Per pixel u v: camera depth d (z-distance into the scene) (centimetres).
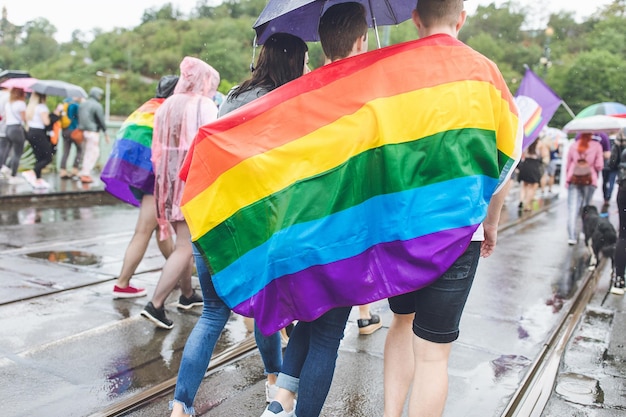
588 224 791
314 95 259
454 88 241
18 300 522
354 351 438
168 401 352
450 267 243
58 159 1470
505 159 248
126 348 426
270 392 348
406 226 240
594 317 554
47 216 980
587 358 448
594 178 909
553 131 1895
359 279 246
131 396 353
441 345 254
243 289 263
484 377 402
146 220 521
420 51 250
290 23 327
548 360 438
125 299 538
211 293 301
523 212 1275
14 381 366
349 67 259
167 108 436
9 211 1002
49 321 474
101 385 367
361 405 356
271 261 248
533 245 910
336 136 248
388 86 248
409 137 242
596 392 388
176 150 433
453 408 355
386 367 300
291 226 246
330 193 246
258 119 266
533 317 544
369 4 315
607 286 670
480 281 668
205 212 269
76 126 1381
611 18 6128
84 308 509
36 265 649
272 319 254
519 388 384
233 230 264
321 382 264
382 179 245
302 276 245
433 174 240
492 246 286
